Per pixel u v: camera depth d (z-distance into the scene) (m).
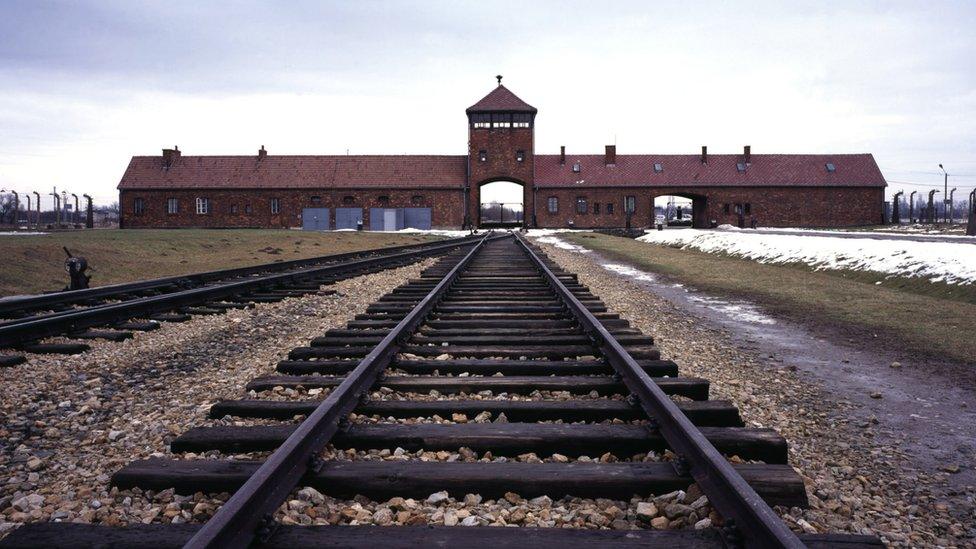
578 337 6.91
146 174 67.38
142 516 3.02
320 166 68.31
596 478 3.23
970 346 7.88
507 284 12.52
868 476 3.92
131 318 8.80
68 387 5.54
